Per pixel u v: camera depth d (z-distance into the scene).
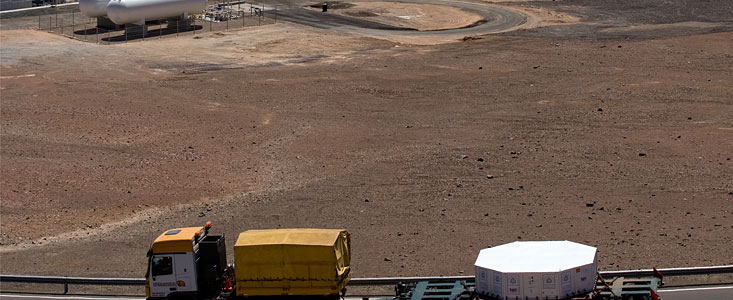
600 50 97.88
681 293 36.06
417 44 105.81
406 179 57.78
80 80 88.56
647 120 70.81
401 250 44.25
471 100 79.56
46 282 38.97
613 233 45.56
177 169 62.12
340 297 34.50
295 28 114.69
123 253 46.06
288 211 52.22
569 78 86.00
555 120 71.62
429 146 65.62
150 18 110.94
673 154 61.41
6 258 46.00
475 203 52.09
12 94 83.25
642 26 110.50
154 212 53.72
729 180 55.03
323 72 91.88
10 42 105.69
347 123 73.31
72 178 60.19
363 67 93.81
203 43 105.75
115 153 65.81
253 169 61.97
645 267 39.94
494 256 32.19
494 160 61.12
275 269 33.75
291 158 64.19
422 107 77.94
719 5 121.25
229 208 53.72
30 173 61.06
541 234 45.88
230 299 34.81
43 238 49.81
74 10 125.06
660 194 52.59
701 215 48.12
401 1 135.88
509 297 30.73
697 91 79.25
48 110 77.44
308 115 75.94
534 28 112.38
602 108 74.75
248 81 88.19
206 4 116.81
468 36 109.00
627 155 61.44
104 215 53.44
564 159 60.84
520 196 53.16
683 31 106.00
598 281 32.69
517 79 86.50
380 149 65.56
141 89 85.12
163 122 74.06
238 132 71.19
